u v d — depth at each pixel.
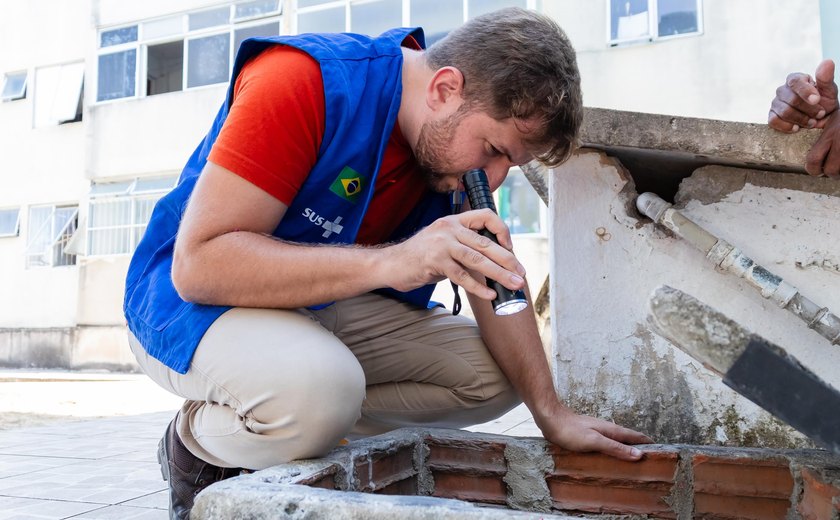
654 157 1.66
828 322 1.44
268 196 1.18
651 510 1.33
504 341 1.49
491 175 1.35
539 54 1.21
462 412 1.65
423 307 1.67
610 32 7.94
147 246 1.46
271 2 10.07
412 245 1.14
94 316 10.53
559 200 1.69
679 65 7.68
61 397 6.58
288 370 1.13
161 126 10.48
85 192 10.87
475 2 8.88
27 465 2.81
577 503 1.37
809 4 7.27
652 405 1.61
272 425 1.15
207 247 1.16
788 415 0.80
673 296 0.84
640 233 1.66
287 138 1.18
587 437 1.36
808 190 1.59
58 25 11.58
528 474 1.39
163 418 4.65
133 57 10.87
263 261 1.15
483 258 1.08
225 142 1.17
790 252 1.59
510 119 1.24
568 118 1.26
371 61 1.32
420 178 1.46
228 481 0.90
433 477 1.43
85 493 2.24
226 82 10.34
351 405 1.17
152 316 1.32
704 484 1.30
